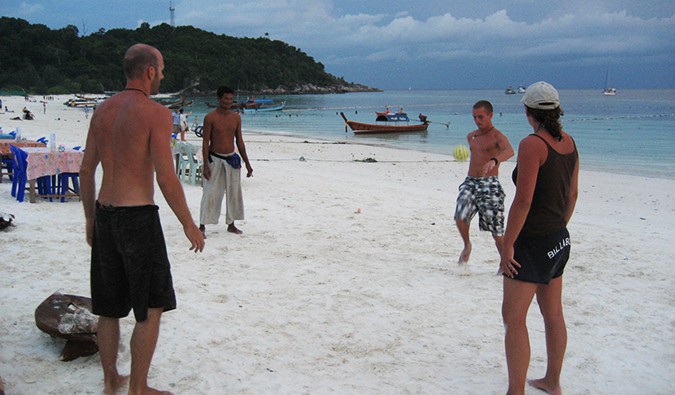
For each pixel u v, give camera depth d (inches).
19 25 5403.5
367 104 3870.6
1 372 133.4
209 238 274.5
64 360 141.4
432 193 464.8
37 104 3046.3
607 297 206.5
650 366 152.2
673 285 221.9
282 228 303.9
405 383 139.0
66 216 303.0
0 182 400.8
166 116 118.0
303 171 604.4
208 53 6909.5
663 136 1242.0
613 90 6968.5
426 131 1473.9
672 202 485.7
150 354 120.9
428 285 215.0
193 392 130.0
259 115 2325.3
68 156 340.8
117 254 118.9
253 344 157.1
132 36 6624.0
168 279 121.7
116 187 116.0
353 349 157.0
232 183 278.8
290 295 198.2
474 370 147.6
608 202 482.6
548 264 122.4
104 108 119.3
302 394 131.2
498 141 224.4
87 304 159.0
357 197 416.8
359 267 235.9
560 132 120.0
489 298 201.9
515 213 119.3
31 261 220.4
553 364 134.0
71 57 5521.7
